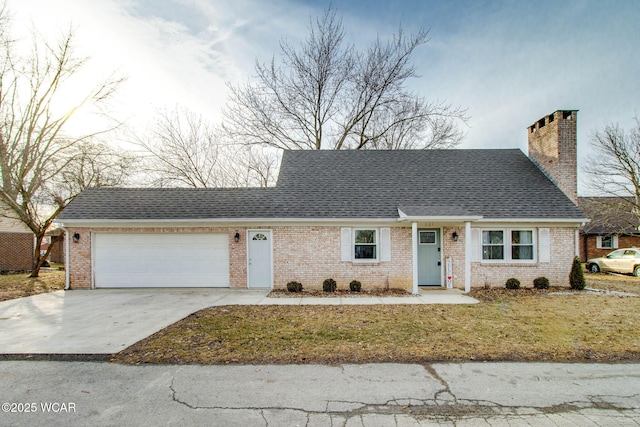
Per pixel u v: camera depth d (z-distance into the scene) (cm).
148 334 672
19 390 433
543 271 1230
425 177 1402
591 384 440
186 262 1253
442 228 1240
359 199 1279
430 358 531
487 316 800
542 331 671
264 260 1245
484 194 1297
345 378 460
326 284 1175
